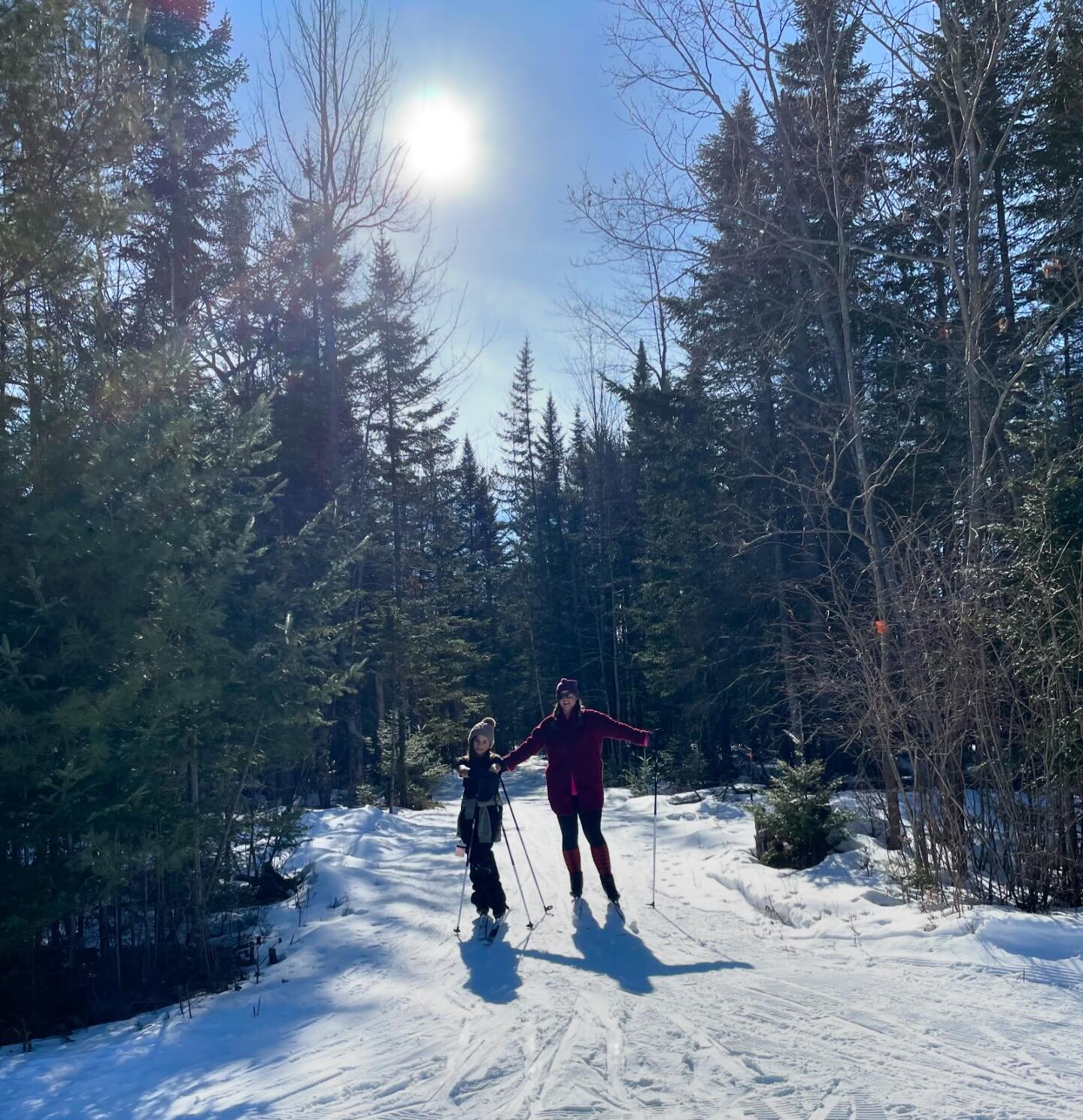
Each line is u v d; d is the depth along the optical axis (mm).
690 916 7078
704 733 22422
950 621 7312
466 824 7219
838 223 11180
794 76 12820
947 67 11133
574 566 40438
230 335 18984
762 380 16281
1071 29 10641
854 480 15711
